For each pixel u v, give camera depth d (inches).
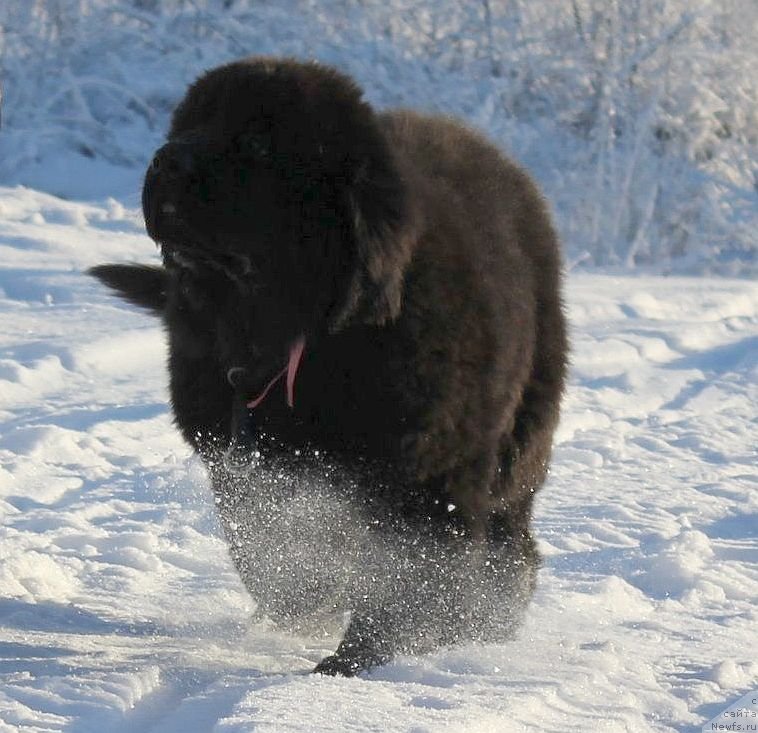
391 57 995.3
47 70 995.9
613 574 320.5
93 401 457.1
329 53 995.3
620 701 213.0
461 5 1018.7
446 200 247.6
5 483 364.5
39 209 786.2
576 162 973.2
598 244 961.5
